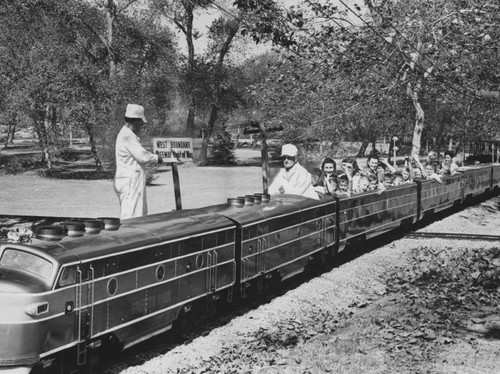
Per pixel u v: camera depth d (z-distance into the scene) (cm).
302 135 2198
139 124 1066
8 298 632
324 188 1537
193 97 5594
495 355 808
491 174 3378
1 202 2908
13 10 4022
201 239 934
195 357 861
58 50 4344
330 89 2106
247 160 6862
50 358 669
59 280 669
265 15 1427
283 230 1191
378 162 1875
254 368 779
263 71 5234
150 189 3678
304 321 1076
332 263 1544
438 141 4509
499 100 2017
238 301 1096
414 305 1090
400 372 739
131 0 4688
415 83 2178
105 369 782
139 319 802
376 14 2003
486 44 1858
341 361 784
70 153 6431
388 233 1998
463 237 2072
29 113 4612
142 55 5131
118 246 759
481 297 1147
